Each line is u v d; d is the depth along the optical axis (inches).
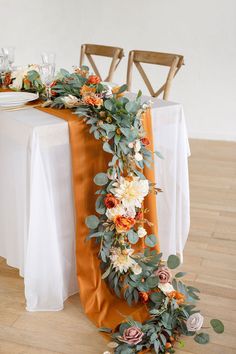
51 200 66.1
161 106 76.8
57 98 73.1
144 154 70.1
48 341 64.8
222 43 154.9
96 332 66.8
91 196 69.5
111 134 65.8
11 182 69.5
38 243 66.4
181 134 80.2
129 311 69.2
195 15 155.0
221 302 74.2
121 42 168.2
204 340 62.2
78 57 175.6
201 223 101.9
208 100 163.0
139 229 69.7
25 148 64.1
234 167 137.1
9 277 80.4
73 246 72.2
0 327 67.6
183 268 84.0
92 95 67.9
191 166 137.9
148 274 69.4
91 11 167.9
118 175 67.7
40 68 76.8
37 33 175.6
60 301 71.1
